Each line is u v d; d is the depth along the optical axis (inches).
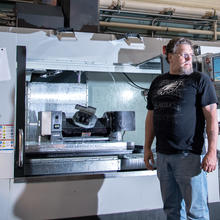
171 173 67.5
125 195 91.3
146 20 143.5
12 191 80.3
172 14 137.6
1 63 79.3
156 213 93.0
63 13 111.0
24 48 82.4
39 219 82.9
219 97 84.2
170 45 66.7
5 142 79.4
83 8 106.8
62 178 83.4
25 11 101.2
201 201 63.5
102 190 88.9
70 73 121.7
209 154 61.3
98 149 88.2
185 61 65.1
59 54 96.2
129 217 90.0
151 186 94.0
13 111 79.9
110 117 97.8
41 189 82.9
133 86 136.6
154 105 69.1
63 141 90.5
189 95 63.1
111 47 101.3
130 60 103.7
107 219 87.7
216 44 110.8
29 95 114.8
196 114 64.0
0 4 122.9
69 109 120.9
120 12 137.1
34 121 115.3
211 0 144.9
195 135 64.1
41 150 83.8
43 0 121.3
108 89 133.0
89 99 130.0
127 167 89.4
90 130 99.0
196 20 149.3
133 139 136.6
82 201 87.0
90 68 107.9
